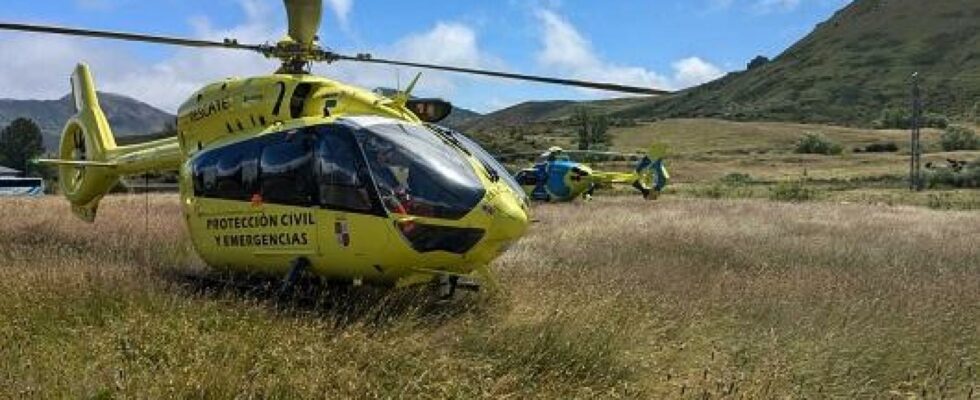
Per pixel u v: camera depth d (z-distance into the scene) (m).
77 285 7.59
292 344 5.96
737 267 12.20
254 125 8.85
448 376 5.50
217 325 6.70
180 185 9.78
